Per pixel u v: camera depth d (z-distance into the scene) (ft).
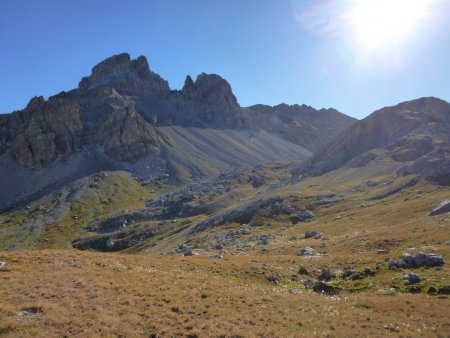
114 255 175.32
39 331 83.05
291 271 167.53
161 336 85.15
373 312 107.76
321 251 239.30
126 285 119.24
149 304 103.81
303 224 467.11
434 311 104.88
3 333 81.51
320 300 120.26
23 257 148.25
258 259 190.70
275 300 115.96
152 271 143.54
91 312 94.99
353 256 192.03
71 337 81.56
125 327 88.22
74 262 145.59
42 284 114.73
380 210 402.93
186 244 484.33
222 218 586.86
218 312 100.12
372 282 144.36
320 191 626.64
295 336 86.79
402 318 101.50
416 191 457.27
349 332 91.20
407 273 145.79
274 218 530.27
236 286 132.16
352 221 388.78
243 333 86.53
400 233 245.04
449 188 427.33
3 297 102.06
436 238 205.05
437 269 144.15
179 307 102.42
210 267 163.73
